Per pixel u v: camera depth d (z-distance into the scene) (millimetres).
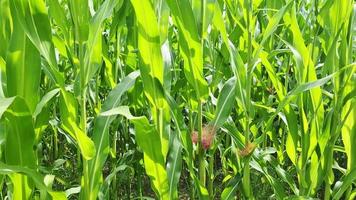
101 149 1774
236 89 2049
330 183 2207
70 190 2064
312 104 2178
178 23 1802
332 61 2096
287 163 3600
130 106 2717
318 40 2779
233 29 2791
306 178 2201
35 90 1494
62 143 3939
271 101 2873
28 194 1630
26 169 1410
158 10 1785
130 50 2625
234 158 2484
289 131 2211
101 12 1602
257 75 2932
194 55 1854
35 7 1469
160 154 1738
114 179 3186
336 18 2094
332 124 2133
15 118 1429
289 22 2613
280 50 2506
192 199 3010
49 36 1507
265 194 3197
